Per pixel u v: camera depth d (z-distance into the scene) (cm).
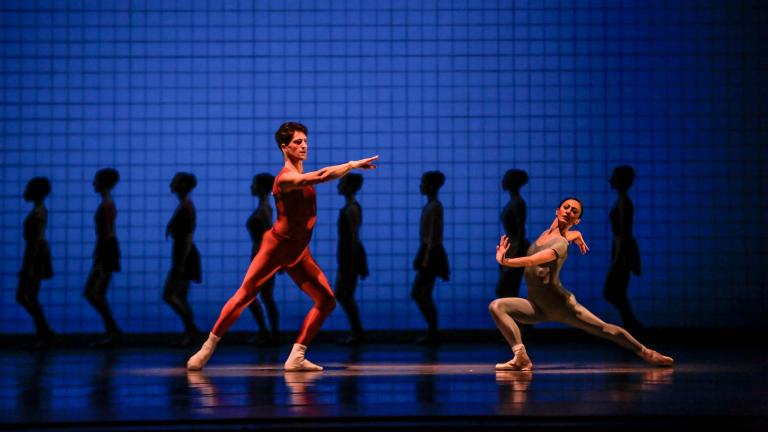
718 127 2444
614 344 2166
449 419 969
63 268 2405
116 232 2419
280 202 1495
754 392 1169
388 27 2455
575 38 2452
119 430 938
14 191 2397
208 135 2439
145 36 2436
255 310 2141
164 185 2428
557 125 2448
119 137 2423
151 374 1452
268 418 962
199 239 2431
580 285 2431
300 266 1525
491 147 2450
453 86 2453
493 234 2445
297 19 2452
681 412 991
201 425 952
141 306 2420
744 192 2438
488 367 1564
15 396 1164
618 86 2448
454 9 2455
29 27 2414
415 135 2453
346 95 2448
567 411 1001
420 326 2444
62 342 2292
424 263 2170
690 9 2447
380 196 2447
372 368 1552
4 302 2386
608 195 2441
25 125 2408
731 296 2434
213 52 2444
